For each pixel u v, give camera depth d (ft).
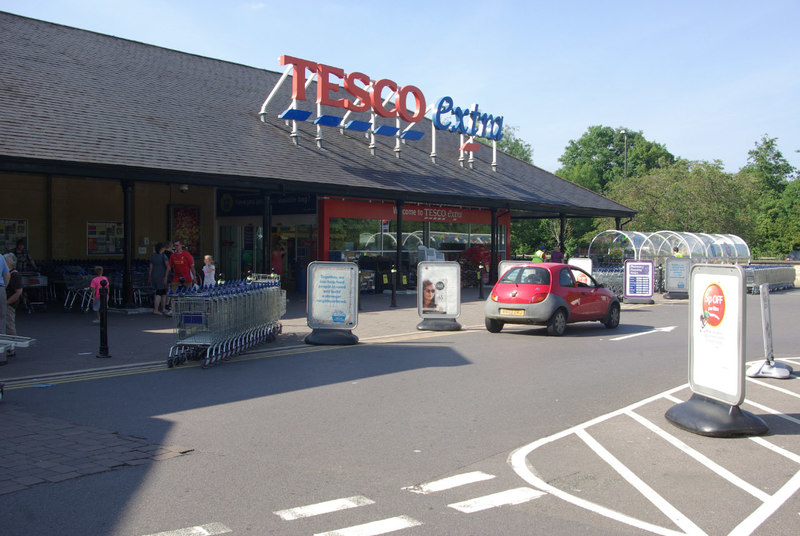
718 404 22.71
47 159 45.85
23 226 69.82
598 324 55.31
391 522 14.66
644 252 94.79
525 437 21.61
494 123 101.86
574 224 176.86
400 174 78.54
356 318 41.98
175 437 21.11
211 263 54.08
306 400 26.40
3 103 51.88
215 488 16.62
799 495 16.76
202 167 55.77
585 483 17.43
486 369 33.55
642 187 140.77
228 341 35.60
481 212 100.07
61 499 15.74
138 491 16.33
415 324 52.31
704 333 23.27
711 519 15.15
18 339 27.27
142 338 41.52
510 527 14.51
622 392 28.48
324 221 76.38
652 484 17.42
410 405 25.73
